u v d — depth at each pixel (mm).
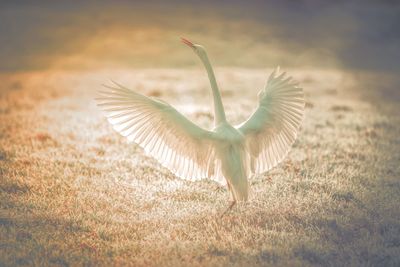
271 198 10703
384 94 27406
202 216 9875
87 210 10086
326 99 24922
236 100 23500
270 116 9492
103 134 15719
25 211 9891
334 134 16500
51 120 17703
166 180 11953
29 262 7996
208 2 62812
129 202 10531
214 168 9188
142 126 8844
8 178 11500
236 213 10094
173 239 8961
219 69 37625
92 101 22219
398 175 12523
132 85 26953
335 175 12266
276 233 9102
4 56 41312
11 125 16531
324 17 57875
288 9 60781
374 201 10641
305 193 11172
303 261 8227
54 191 11023
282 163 13203
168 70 36125
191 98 23891
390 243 8938
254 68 39531
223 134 9109
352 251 8586
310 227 9438
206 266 7965
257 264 8102
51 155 13508
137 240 8906
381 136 16359
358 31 52938
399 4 60906
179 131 8930
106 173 12266
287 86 9688
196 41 47156
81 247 8578
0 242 8578
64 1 59906
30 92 24594
